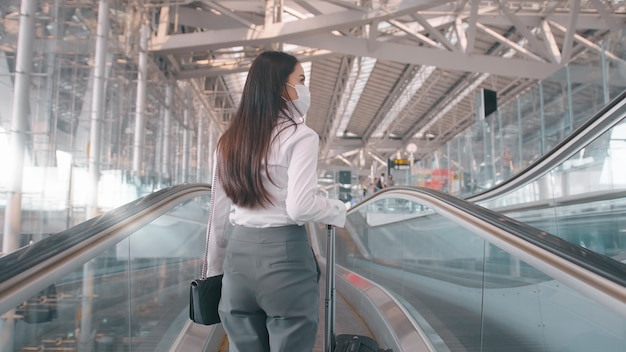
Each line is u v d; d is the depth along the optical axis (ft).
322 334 13.61
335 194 90.58
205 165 91.50
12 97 26.94
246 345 5.07
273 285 4.81
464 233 8.79
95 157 34.88
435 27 52.95
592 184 14.76
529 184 20.31
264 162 4.98
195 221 12.61
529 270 6.23
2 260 4.32
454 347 9.05
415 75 74.69
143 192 43.73
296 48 61.57
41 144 28.55
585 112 21.59
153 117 53.88
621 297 3.66
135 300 7.50
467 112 99.40
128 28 44.19
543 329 5.91
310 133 5.01
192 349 9.50
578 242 15.48
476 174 37.27
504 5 44.78
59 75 30.35
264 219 4.94
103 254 6.15
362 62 71.51
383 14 44.24
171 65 60.75
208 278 5.45
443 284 9.95
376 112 102.99
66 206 30.40
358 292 16.85
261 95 5.16
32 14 27.25
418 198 11.37
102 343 6.16
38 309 4.57
